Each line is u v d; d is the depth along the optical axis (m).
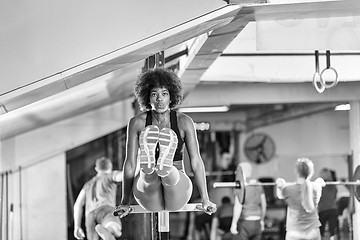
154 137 5.08
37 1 5.43
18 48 5.42
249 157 23.00
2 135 11.34
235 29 6.57
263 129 23.06
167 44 5.80
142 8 5.46
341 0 5.57
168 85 5.36
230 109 21.97
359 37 6.30
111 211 10.31
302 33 6.32
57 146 14.77
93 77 6.02
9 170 13.98
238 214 11.39
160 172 5.04
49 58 5.43
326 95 13.65
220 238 16.28
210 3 5.48
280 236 17.73
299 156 21.75
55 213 14.73
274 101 14.37
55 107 10.71
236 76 11.00
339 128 22.30
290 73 10.88
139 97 5.43
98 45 5.45
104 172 10.44
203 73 9.86
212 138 22.92
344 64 10.37
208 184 20.03
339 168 20.73
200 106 15.25
